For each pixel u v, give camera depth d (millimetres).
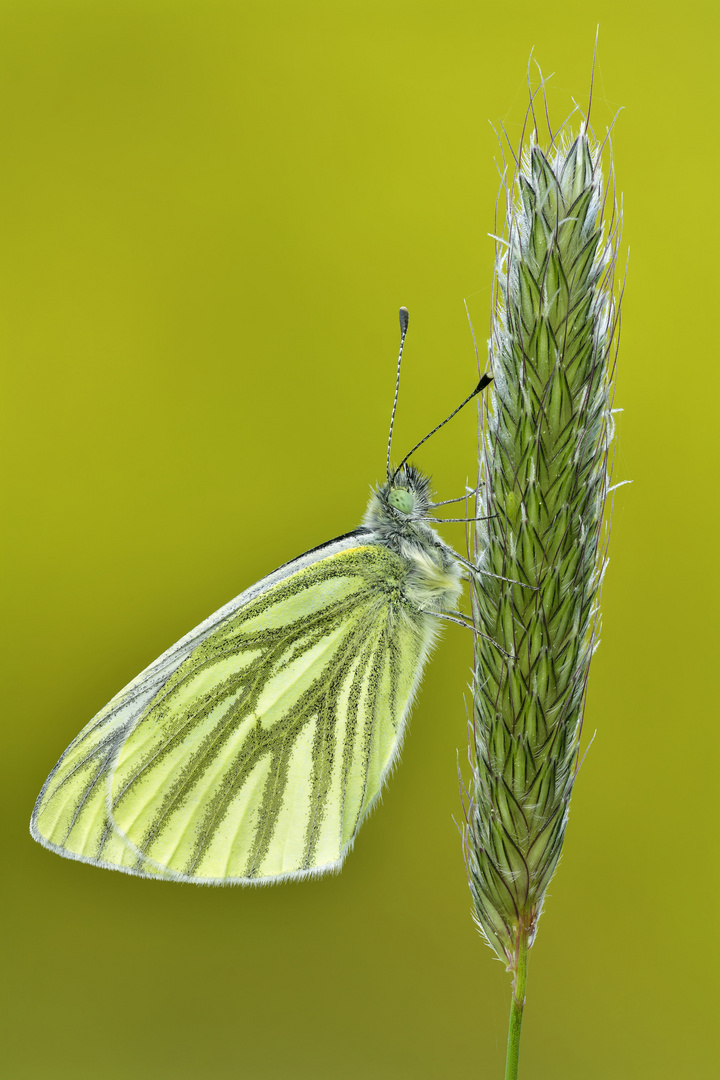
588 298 233
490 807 233
